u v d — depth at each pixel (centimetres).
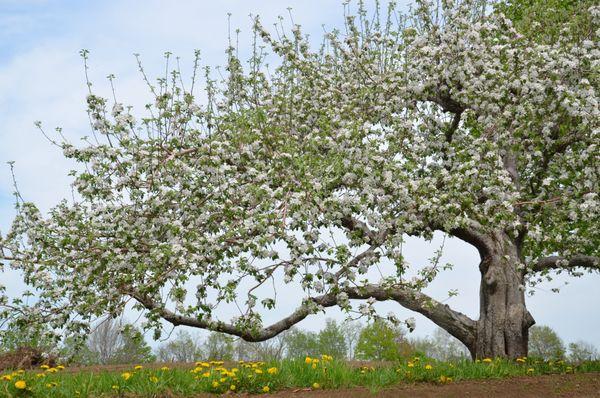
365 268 920
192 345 1853
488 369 1016
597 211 1041
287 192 911
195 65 1077
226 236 879
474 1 1372
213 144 972
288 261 890
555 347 2477
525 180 1347
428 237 1005
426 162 1112
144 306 920
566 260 1343
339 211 900
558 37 1221
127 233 905
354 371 905
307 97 1202
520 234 1281
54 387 745
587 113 1007
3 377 781
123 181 920
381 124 1166
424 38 1143
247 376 808
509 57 1089
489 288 1276
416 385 881
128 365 1260
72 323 916
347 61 1277
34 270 951
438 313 1277
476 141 1013
